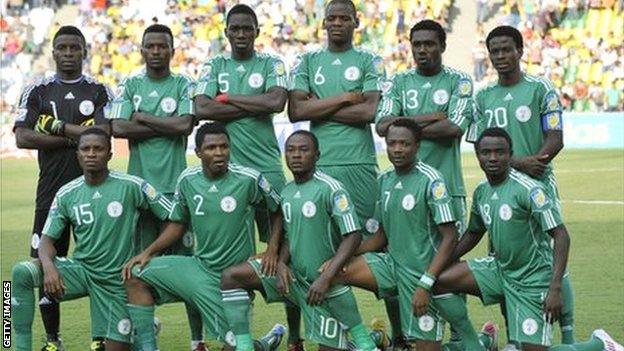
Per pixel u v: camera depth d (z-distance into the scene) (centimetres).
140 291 843
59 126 905
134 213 858
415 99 889
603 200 1886
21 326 841
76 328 1030
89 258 850
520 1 3284
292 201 823
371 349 822
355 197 915
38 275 844
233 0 3431
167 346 963
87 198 846
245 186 836
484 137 791
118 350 859
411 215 815
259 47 3362
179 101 921
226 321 838
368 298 1149
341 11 910
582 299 1112
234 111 899
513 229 786
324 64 922
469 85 882
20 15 3600
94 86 936
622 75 3081
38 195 927
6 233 1691
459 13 3425
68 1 3638
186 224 862
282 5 3412
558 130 866
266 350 872
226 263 842
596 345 806
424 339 820
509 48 864
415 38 878
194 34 3388
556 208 781
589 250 1416
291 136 820
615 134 2739
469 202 1873
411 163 821
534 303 789
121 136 912
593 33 3183
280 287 821
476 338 823
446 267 813
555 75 3123
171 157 917
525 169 856
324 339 823
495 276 807
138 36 3431
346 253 805
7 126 3170
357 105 904
